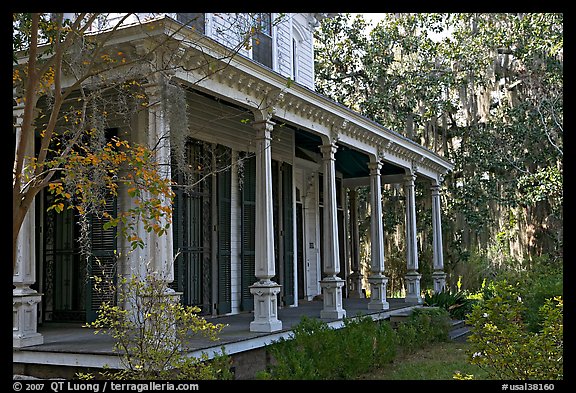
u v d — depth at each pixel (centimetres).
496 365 546
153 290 588
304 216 1427
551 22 1912
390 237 2128
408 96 2075
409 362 936
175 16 931
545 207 1950
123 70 698
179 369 586
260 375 609
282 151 1241
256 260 835
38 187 505
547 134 1833
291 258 1262
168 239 675
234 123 1070
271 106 861
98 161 564
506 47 2027
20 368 672
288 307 1225
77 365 638
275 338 809
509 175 2005
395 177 1678
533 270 1723
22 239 705
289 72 1289
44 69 523
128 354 557
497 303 573
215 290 1008
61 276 901
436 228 1636
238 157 1079
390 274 2070
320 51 2233
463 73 2061
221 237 1026
